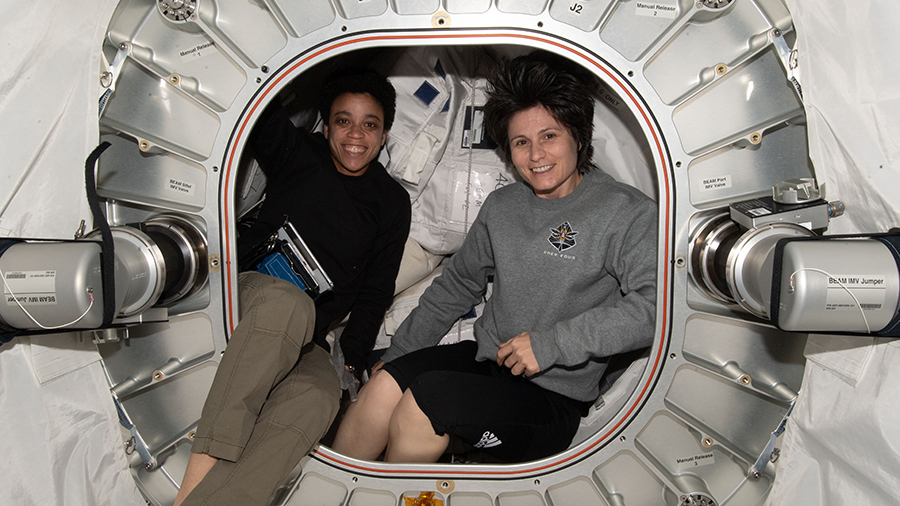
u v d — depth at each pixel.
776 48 1.32
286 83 1.47
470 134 2.00
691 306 1.46
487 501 1.60
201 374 1.57
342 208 1.80
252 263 1.71
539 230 1.55
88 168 1.18
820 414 1.31
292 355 1.40
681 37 1.39
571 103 1.45
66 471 1.41
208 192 1.50
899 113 1.15
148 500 1.60
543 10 1.39
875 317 1.04
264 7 1.40
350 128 1.76
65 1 1.27
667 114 1.43
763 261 1.14
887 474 1.18
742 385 1.45
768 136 1.39
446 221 2.08
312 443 1.43
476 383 1.48
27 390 1.32
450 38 1.42
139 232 1.32
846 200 1.26
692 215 1.44
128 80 1.44
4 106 1.25
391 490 1.61
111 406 1.47
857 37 1.19
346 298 1.88
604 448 1.56
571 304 1.54
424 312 1.87
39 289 1.11
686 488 1.54
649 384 1.52
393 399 1.58
